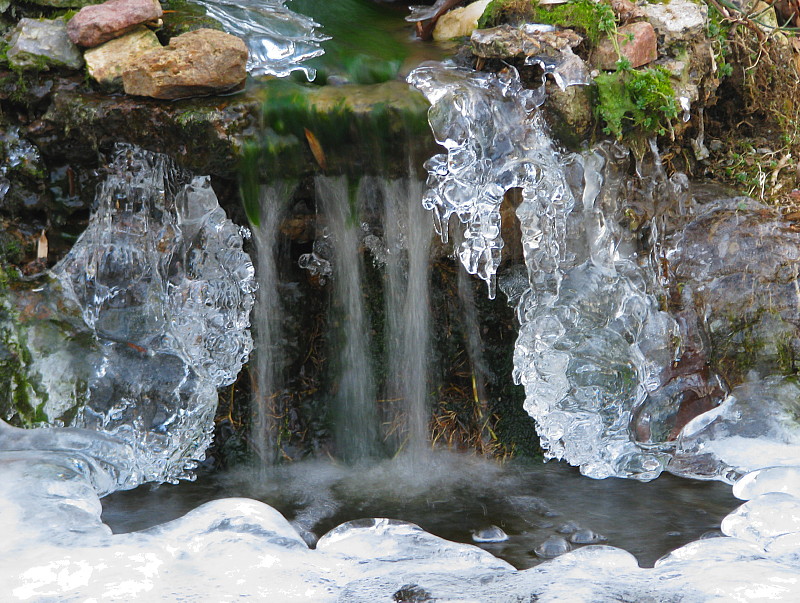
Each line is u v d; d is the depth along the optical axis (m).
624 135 4.93
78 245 4.98
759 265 5.08
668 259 5.14
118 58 4.79
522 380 5.07
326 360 5.32
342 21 5.70
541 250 4.87
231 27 5.16
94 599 3.29
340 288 5.20
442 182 4.60
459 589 3.44
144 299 4.92
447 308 5.24
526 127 4.68
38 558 3.54
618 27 5.08
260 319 5.12
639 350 5.01
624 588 3.41
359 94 4.67
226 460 5.16
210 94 4.68
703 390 4.98
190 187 4.78
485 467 5.09
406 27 5.70
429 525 4.32
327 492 4.80
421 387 5.32
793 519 3.86
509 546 4.03
